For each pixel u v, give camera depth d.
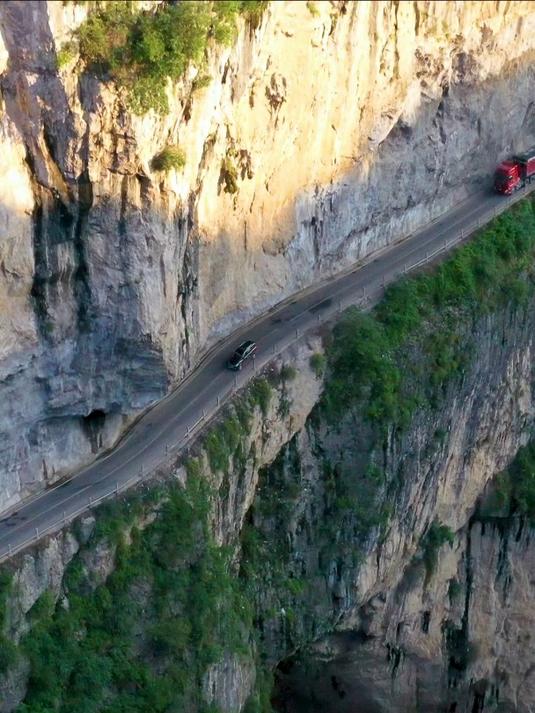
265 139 50.81
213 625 47.44
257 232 53.53
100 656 45.03
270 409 52.72
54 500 46.88
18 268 43.03
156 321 46.41
